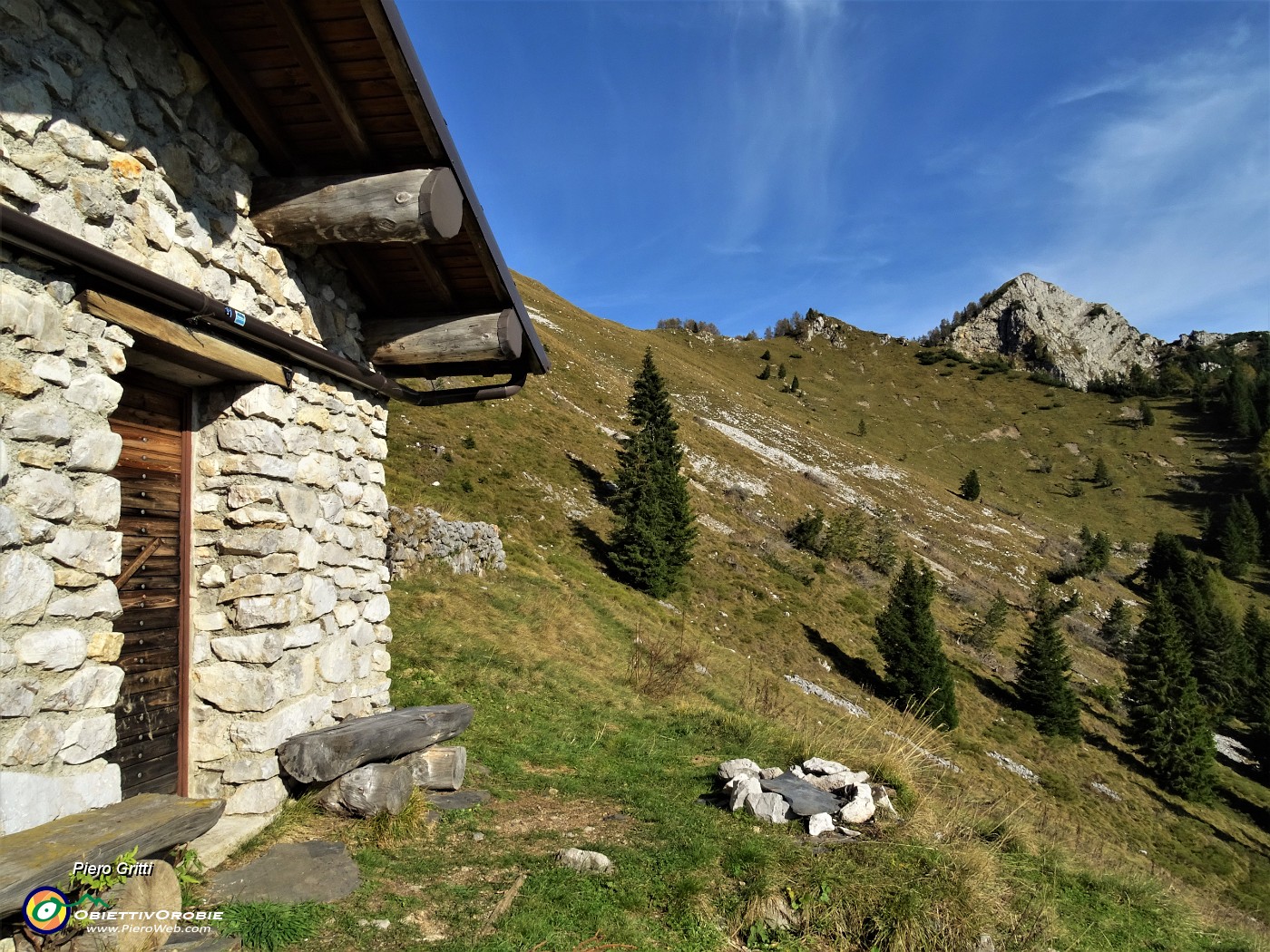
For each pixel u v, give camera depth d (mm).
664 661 15273
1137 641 32594
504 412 35156
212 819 3195
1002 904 4789
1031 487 89000
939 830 6145
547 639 14078
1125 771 29703
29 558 2863
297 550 4645
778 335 150625
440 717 5543
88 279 3215
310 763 4414
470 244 5219
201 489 4363
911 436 102125
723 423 60625
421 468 25609
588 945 3721
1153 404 112938
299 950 3277
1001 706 31078
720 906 4371
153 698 4043
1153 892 6426
